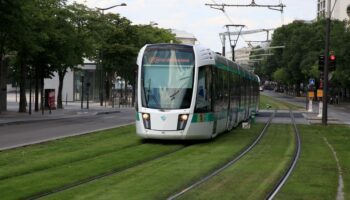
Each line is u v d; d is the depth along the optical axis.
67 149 18.62
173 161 16.17
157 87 21.64
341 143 23.59
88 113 49.22
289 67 115.56
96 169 14.12
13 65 48.94
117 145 20.41
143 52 22.30
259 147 21.00
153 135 21.36
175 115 21.19
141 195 10.58
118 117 43.69
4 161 15.21
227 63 27.67
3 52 40.09
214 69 23.61
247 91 37.50
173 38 86.69
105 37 64.50
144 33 75.94
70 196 10.40
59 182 12.02
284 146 21.56
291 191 11.60
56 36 42.81
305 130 31.33
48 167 14.53
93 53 51.28
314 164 16.22
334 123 39.16
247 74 37.66
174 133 21.19
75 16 48.69
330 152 19.80
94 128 29.91
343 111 70.25
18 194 10.59
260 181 12.70
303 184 12.52
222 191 11.31
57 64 46.03
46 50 43.97
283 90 171.12
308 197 10.95
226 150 19.45
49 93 53.88
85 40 49.00
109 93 75.44
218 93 24.36
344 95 114.81
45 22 41.22
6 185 11.55
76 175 13.05
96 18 52.28
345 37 80.19
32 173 13.41
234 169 14.71
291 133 28.69
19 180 12.21
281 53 128.88
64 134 25.61
